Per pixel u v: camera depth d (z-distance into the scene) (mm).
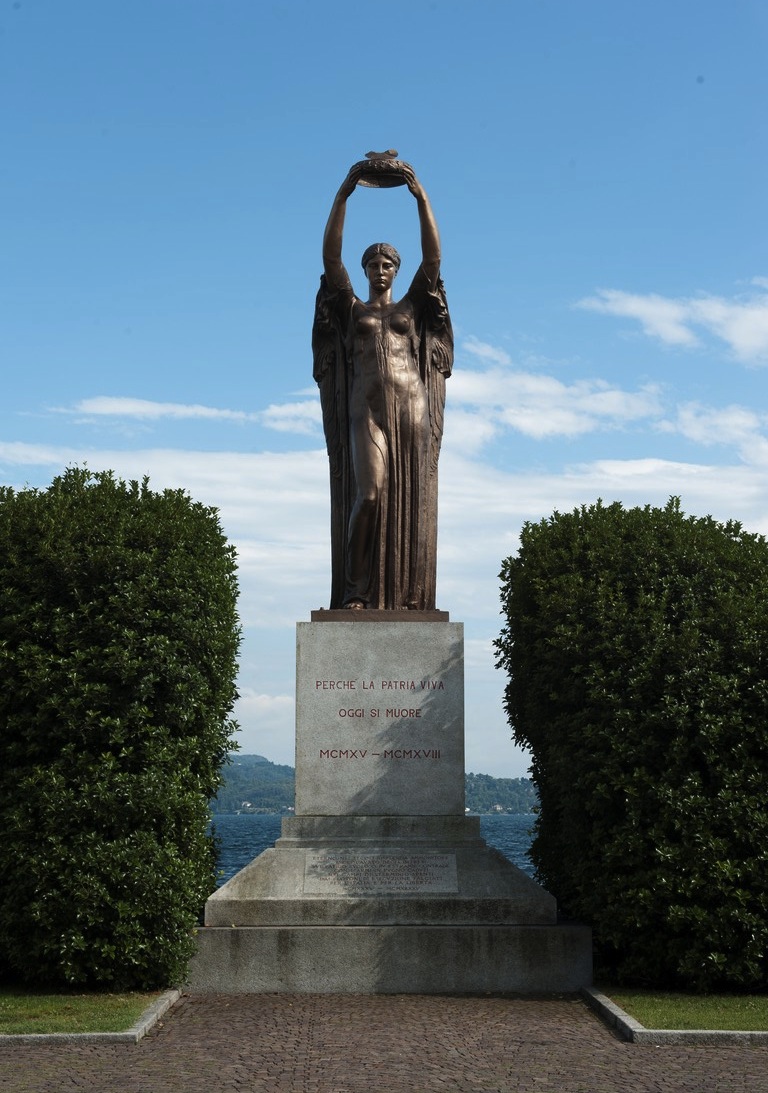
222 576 16469
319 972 14391
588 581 16516
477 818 15672
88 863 13914
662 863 14359
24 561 15359
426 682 16078
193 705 15094
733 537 17203
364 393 17188
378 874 15125
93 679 14789
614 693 15281
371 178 17156
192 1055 10977
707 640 15188
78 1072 10336
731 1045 11492
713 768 14508
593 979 14891
